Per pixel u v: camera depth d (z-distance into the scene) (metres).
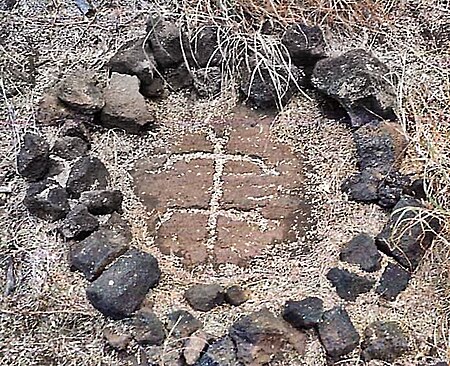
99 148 2.49
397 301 2.11
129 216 2.34
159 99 2.67
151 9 2.87
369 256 2.16
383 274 2.14
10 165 2.41
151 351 1.99
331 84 2.55
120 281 2.06
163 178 2.45
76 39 2.81
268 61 2.59
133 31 2.83
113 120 2.52
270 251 2.26
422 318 2.09
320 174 2.46
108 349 2.03
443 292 2.13
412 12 2.95
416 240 2.16
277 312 2.07
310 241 2.29
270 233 2.31
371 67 2.54
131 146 2.53
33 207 2.27
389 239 2.18
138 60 2.62
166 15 2.80
